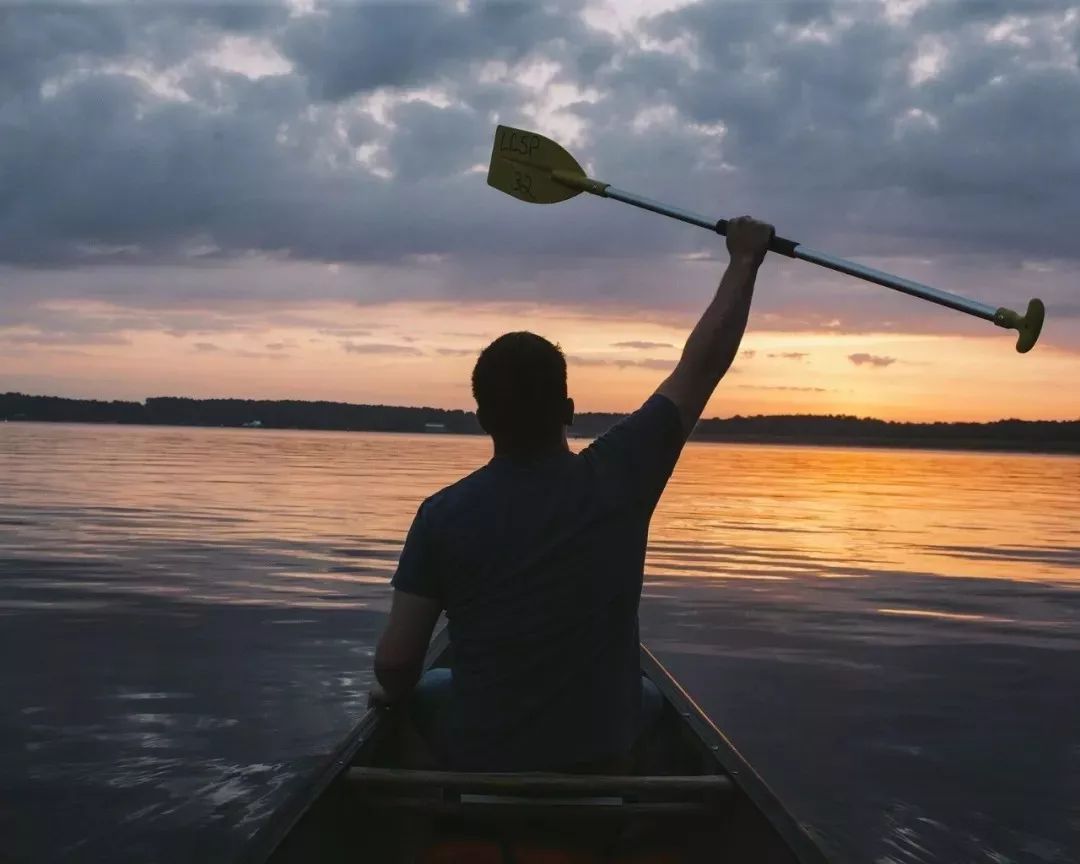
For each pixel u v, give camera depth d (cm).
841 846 304
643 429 185
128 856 288
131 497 1622
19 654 525
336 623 616
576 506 179
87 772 352
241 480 2161
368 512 1420
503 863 186
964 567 984
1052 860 297
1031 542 1260
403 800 193
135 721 410
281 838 163
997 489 2783
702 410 193
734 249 210
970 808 336
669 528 1347
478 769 185
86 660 514
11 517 1252
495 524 179
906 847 304
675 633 621
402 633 187
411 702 227
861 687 493
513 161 268
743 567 940
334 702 442
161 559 898
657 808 197
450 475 2512
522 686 180
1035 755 391
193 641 561
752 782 192
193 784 342
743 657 557
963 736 414
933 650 583
